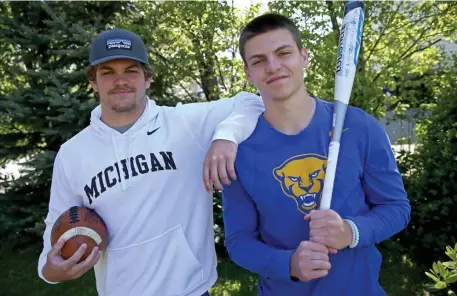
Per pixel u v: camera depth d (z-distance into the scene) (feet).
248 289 14.33
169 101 19.24
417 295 13.23
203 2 18.58
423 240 14.33
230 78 19.75
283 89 5.82
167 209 6.96
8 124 18.17
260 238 6.37
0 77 20.22
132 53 6.85
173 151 7.09
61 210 7.23
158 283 6.88
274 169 6.00
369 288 6.01
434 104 16.48
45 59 19.31
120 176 6.93
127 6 20.10
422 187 14.39
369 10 17.58
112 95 6.91
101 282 7.24
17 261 17.24
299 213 5.91
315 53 16.88
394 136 22.65
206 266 7.27
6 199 18.42
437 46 20.04
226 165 5.93
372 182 6.06
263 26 5.86
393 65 18.48
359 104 17.11
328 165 5.74
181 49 19.48
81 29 17.42
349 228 5.51
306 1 17.11
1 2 19.70
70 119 16.87
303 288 6.02
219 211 16.38
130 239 6.89
